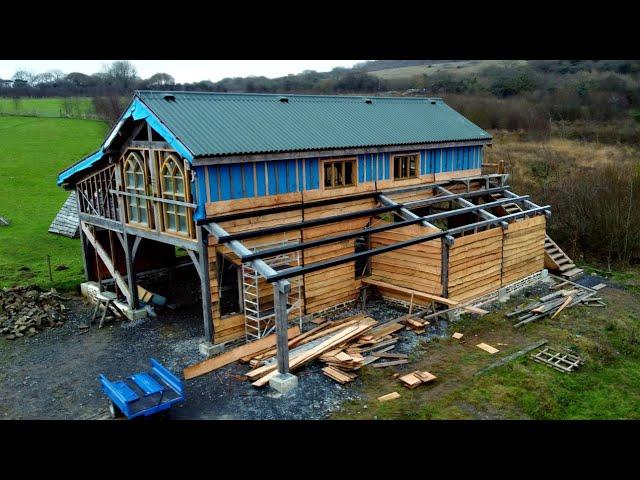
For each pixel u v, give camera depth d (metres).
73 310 18.22
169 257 20.86
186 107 15.39
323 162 16.56
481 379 13.02
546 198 25.94
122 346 15.45
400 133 19.28
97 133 48.34
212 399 12.30
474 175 22.28
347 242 17.70
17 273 20.55
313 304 16.89
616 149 38.97
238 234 13.87
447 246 16.50
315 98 19.73
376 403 12.04
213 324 14.62
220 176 14.10
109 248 19.66
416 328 15.83
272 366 13.42
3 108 59.38
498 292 18.88
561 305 17.98
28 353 15.13
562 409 12.05
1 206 29.25
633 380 13.64
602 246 24.12
